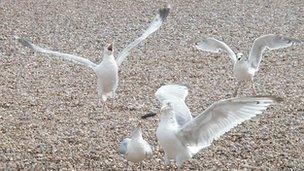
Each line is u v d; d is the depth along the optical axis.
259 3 27.67
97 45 21.58
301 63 19.08
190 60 19.50
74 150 12.00
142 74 18.00
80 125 13.60
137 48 20.97
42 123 13.75
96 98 15.73
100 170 11.05
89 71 18.31
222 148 12.03
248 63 15.15
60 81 17.33
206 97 15.81
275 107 14.59
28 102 15.37
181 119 10.28
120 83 17.11
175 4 27.62
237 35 22.75
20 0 28.30
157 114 14.34
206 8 26.88
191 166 11.17
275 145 12.21
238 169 11.05
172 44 21.47
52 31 23.42
